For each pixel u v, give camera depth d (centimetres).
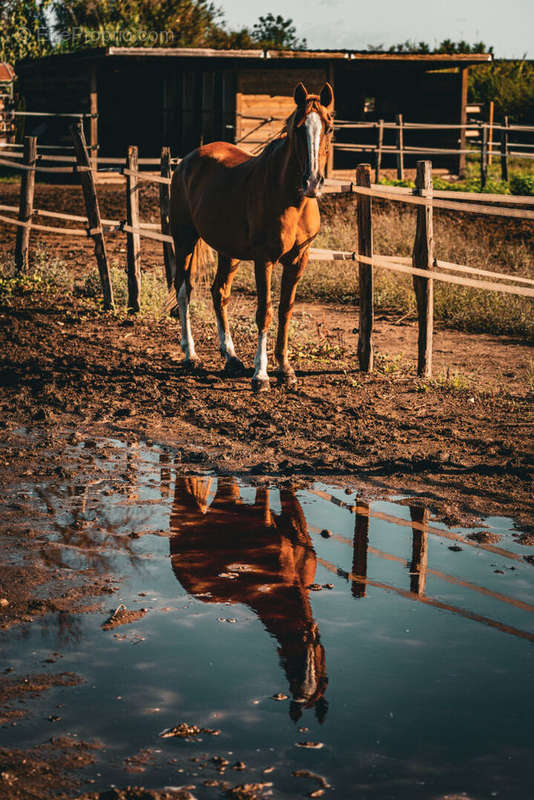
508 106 3162
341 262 1308
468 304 1088
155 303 1043
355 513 462
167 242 1000
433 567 397
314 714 278
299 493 491
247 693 290
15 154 1247
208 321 1005
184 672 303
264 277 698
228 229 728
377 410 667
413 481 513
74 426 611
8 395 682
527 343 966
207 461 543
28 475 508
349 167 2797
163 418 636
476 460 552
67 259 1353
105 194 2212
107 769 249
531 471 531
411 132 2664
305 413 654
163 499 476
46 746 259
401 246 1338
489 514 464
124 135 2652
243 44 4506
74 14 4144
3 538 416
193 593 366
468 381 772
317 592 369
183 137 2588
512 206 1873
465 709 283
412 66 2523
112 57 2286
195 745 261
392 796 240
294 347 887
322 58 2334
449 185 2181
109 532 429
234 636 330
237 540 424
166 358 823
